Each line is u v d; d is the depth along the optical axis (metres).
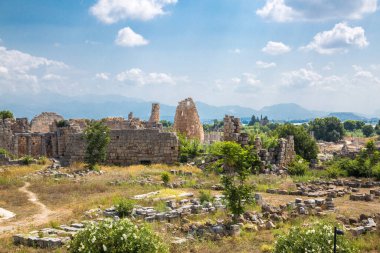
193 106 70.94
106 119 74.88
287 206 27.03
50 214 26.39
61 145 63.19
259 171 44.50
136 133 51.25
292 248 15.31
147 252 14.80
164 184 36.94
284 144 48.25
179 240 19.70
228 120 50.19
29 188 35.66
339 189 35.81
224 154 24.84
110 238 14.75
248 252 18.28
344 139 166.00
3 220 24.84
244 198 23.69
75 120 79.38
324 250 14.79
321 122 168.38
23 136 66.62
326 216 24.77
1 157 50.62
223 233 21.17
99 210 25.75
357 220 23.86
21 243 19.89
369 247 18.70
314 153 61.47
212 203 27.25
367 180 41.84
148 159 51.03
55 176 42.00
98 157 48.09
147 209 25.48
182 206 26.36
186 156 51.34
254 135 49.38
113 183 37.47
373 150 51.69
